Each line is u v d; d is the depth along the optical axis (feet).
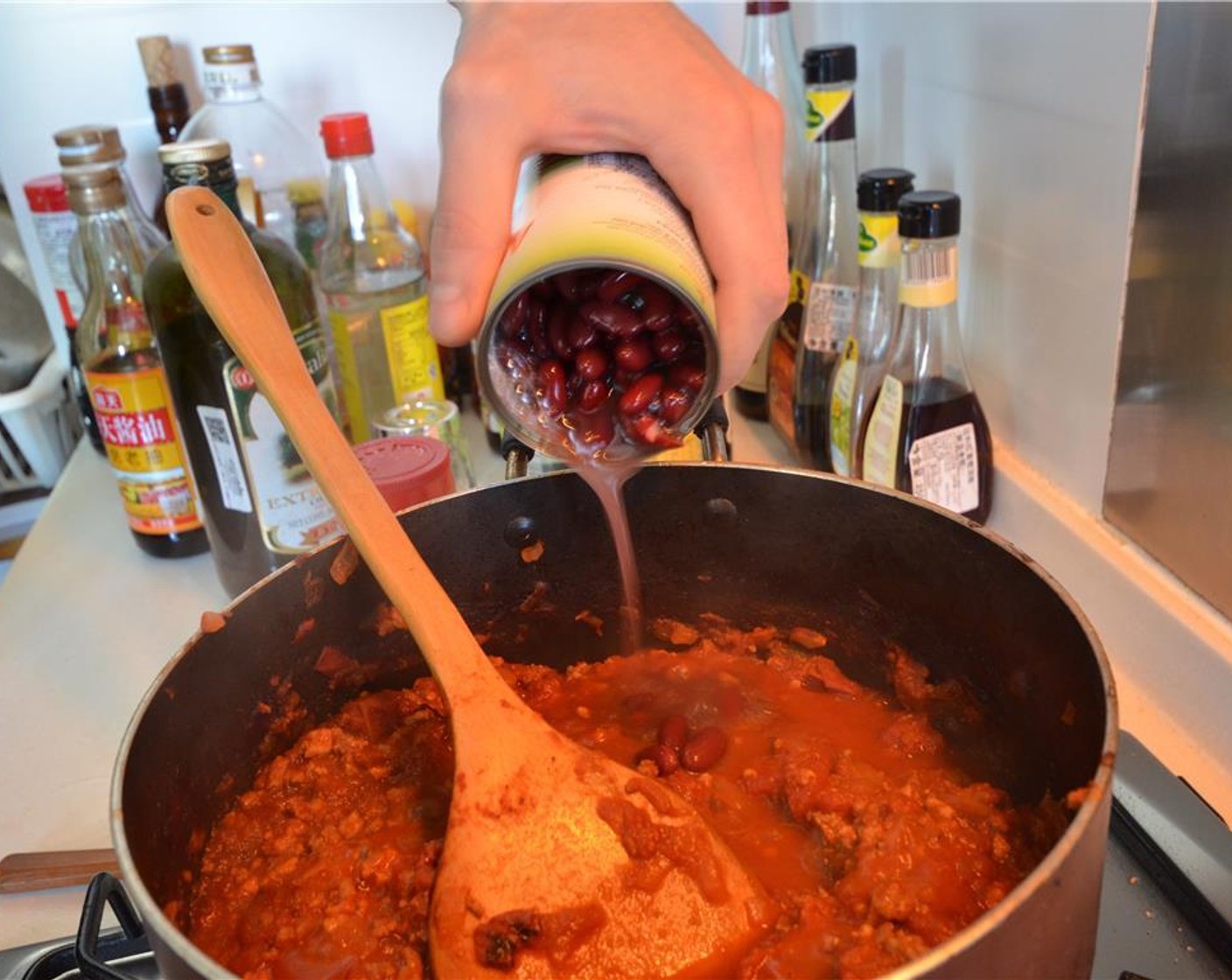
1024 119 3.12
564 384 2.30
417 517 2.60
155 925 1.53
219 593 3.69
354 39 4.40
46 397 4.58
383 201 3.93
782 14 3.93
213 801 2.35
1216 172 2.41
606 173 2.16
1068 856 1.49
